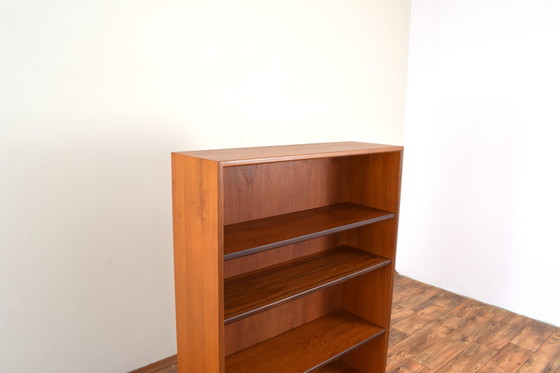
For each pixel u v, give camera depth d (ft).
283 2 7.61
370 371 6.57
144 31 5.95
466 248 9.70
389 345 7.64
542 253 8.51
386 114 10.20
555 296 8.43
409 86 10.50
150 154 6.30
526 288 8.81
